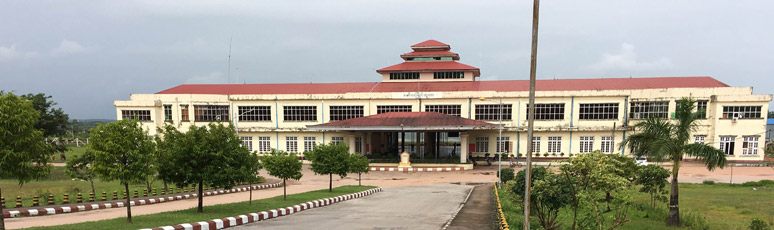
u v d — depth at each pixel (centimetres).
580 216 1781
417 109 4875
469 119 4497
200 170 1539
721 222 1783
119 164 1262
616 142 4491
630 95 4478
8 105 1019
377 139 5466
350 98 4991
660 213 1991
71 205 1877
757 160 4244
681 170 4019
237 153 1598
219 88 5766
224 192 2791
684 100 1753
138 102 5056
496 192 2241
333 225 1332
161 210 1839
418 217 1536
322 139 5022
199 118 5106
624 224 1739
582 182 1354
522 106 4681
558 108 4644
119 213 1727
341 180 3772
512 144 4719
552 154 4653
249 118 5188
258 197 2456
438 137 5031
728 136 4288
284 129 5056
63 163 4569
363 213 1669
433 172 4225
